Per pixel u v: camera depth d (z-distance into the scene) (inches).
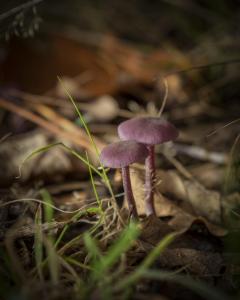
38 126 17.2
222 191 12.1
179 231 10.0
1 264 8.8
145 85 21.5
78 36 22.9
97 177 13.8
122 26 26.1
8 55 20.5
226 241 9.9
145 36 25.8
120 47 23.2
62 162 14.0
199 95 19.6
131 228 8.2
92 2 26.1
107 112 18.3
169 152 14.9
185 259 9.1
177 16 24.0
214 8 22.6
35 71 20.8
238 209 10.9
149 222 9.9
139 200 10.9
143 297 7.8
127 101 20.7
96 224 9.5
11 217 10.3
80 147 14.6
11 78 20.5
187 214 10.8
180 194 11.9
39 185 13.5
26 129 17.1
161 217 11.0
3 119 17.7
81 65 21.7
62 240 9.9
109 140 16.1
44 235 9.0
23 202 10.7
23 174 13.6
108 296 7.5
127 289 7.8
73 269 8.4
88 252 9.0
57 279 8.0
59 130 14.5
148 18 26.5
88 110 18.7
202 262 9.1
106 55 22.6
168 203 11.1
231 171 11.6
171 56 21.8
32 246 9.4
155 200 11.1
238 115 17.5
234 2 23.2
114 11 26.5
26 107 17.8
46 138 15.1
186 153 14.8
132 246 9.3
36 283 8.0
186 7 23.2
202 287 7.7
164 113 18.7
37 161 13.9
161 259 9.1
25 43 20.9
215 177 13.2
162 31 25.8
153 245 9.7
